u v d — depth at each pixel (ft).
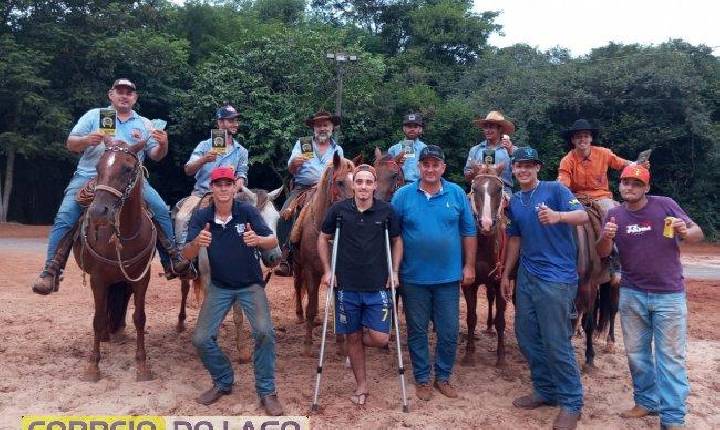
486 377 20.93
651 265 16.10
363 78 86.48
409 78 103.04
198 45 99.91
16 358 21.58
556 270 16.79
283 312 31.83
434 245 18.02
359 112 83.66
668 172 92.58
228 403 17.56
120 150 17.43
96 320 19.19
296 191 25.82
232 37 100.48
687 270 57.47
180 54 85.51
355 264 17.29
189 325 27.78
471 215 18.89
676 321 15.92
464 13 119.34
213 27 101.65
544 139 90.38
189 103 83.20
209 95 80.28
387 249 17.56
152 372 20.26
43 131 76.48
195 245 16.83
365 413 17.01
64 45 77.97
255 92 80.59
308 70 82.94
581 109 89.10
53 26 76.84
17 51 72.90
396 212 18.56
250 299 17.26
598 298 24.79
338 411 17.12
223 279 17.22
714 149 88.53
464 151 89.10
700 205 91.86
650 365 17.02
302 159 24.85
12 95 73.51
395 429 15.98
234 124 24.68
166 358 22.22
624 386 20.26
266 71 83.82
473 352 22.39
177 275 21.77
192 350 23.44
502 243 20.95
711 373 21.95
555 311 16.60
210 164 23.91
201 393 18.44
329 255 18.85
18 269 42.24
